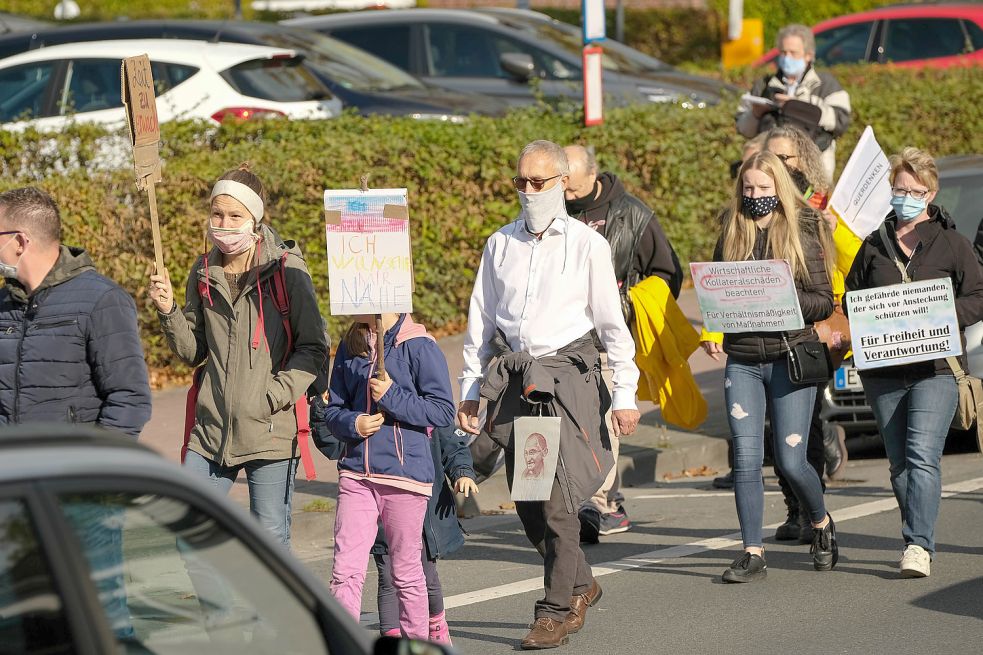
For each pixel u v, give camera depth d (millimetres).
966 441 39000
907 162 24797
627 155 52875
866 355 24984
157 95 50844
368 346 19906
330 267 19109
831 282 25047
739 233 24969
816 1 119688
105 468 9305
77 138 43969
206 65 51531
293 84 53188
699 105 56281
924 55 75125
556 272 22094
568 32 69500
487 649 22328
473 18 67375
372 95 55875
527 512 22875
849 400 36969
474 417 22656
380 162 46125
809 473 25375
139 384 18328
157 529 9578
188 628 10039
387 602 21031
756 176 24641
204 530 9766
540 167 21859
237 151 44406
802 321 24297
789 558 27234
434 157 47000
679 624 23172
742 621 23156
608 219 28250
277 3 117062
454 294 49188
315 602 10109
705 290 24781
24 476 8992
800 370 24641
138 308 43812
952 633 22047
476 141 47875
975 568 25734
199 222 43250
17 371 18062
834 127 41406
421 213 47125
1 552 8953
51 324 18094
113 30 56969
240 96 51406
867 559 26797
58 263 18281
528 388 21312
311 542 30203
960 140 65250
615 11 117688
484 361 23016
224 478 20188
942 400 25047
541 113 52125
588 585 23172
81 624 8906
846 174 28719
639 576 26469
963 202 40000
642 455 36344
